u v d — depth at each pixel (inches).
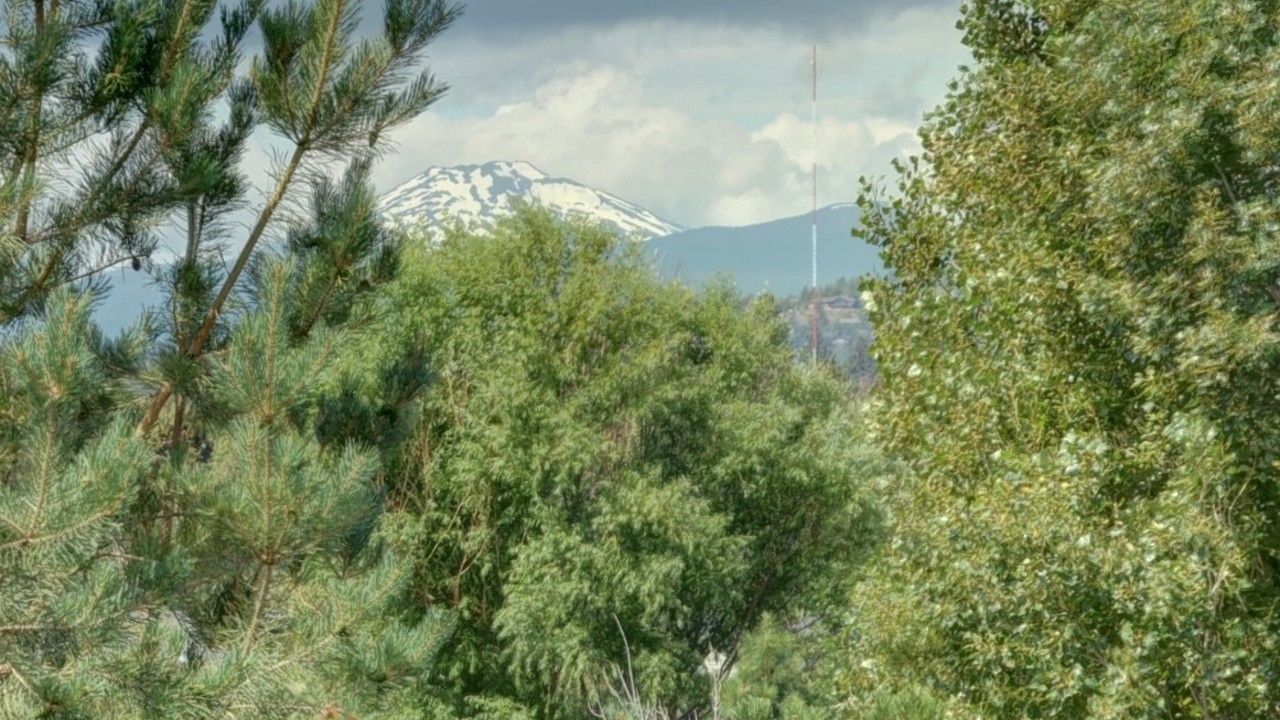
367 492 387.5
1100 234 553.3
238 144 447.8
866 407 664.4
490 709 1274.6
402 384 479.5
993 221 625.6
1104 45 538.3
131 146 410.0
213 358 383.9
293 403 377.7
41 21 406.0
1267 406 467.5
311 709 365.1
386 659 380.2
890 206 656.4
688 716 1368.1
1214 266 460.4
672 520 1299.2
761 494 1464.1
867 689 601.9
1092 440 516.1
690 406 1476.4
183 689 330.6
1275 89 443.8
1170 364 511.2
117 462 304.8
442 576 1306.6
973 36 681.6
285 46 429.4
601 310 1373.0
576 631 1251.8
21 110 381.7
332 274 430.6
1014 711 534.3
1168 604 455.5
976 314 624.7
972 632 541.0
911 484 644.1
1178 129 470.0
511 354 1323.8
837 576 1430.9
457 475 1253.1
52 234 403.2
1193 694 469.7
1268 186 487.5
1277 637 471.2
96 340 419.8
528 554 1267.2
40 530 296.5
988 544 507.8
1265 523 489.1
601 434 1355.8
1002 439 596.1
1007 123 605.9
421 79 439.8
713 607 1422.2
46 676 303.1
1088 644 488.4
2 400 364.5
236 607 408.5
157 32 419.2
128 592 322.7
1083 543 479.2
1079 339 569.6
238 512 366.9
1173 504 476.7
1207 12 479.5
